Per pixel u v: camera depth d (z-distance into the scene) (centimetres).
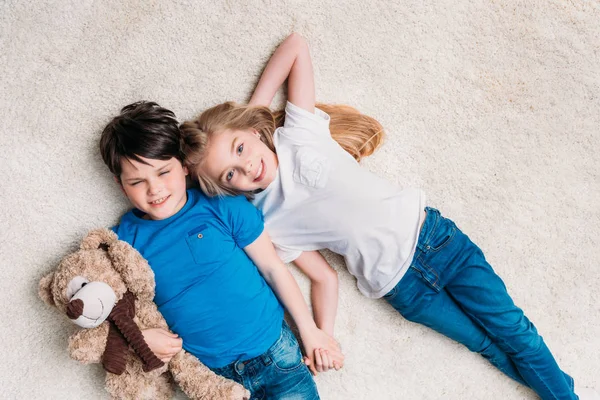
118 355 103
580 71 131
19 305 120
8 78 119
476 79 131
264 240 117
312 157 115
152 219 112
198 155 110
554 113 132
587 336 131
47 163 120
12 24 119
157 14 122
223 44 125
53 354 122
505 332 119
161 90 123
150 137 101
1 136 119
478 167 131
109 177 121
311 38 127
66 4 120
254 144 113
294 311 119
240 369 115
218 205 113
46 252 120
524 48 131
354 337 130
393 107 130
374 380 130
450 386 131
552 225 131
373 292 124
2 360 121
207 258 111
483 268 119
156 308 112
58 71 120
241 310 114
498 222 132
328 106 126
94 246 107
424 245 118
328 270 126
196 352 115
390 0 129
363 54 129
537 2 131
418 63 130
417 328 131
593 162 131
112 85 121
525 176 132
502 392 131
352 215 117
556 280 131
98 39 121
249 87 126
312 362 121
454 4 130
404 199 118
